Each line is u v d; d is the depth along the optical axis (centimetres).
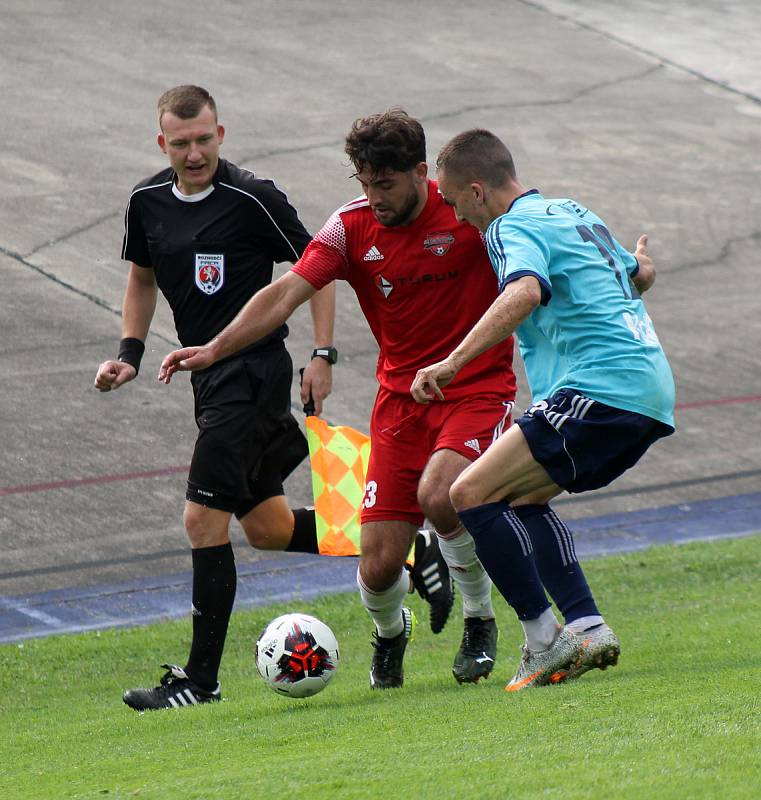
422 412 1816
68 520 3106
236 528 3167
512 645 2297
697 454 3744
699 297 5028
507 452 1567
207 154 1944
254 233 1995
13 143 5769
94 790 1227
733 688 1404
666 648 1953
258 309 1770
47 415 3694
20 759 1516
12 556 2906
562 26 8569
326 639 1759
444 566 2095
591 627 1608
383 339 1850
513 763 1131
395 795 1062
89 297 4550
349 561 2984
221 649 1939
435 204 1764
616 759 1114
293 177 5722
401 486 1820
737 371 4378
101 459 3456
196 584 1934
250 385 1967
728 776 1038
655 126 7000
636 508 3356
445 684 1848
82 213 5184
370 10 8369
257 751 1353
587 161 6369
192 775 1245
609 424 1539
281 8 8162
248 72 7019
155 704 1905
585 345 1557
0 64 6681
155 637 2455
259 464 2000
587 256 1566
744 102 7575
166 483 3347
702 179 6319
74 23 7438
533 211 1576
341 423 3784
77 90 6469
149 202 2017
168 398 3894
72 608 2661
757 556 2878
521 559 1580
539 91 7294
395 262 1778
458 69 7475
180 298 2019
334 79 7056
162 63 6994
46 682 2219
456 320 1802
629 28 8694
